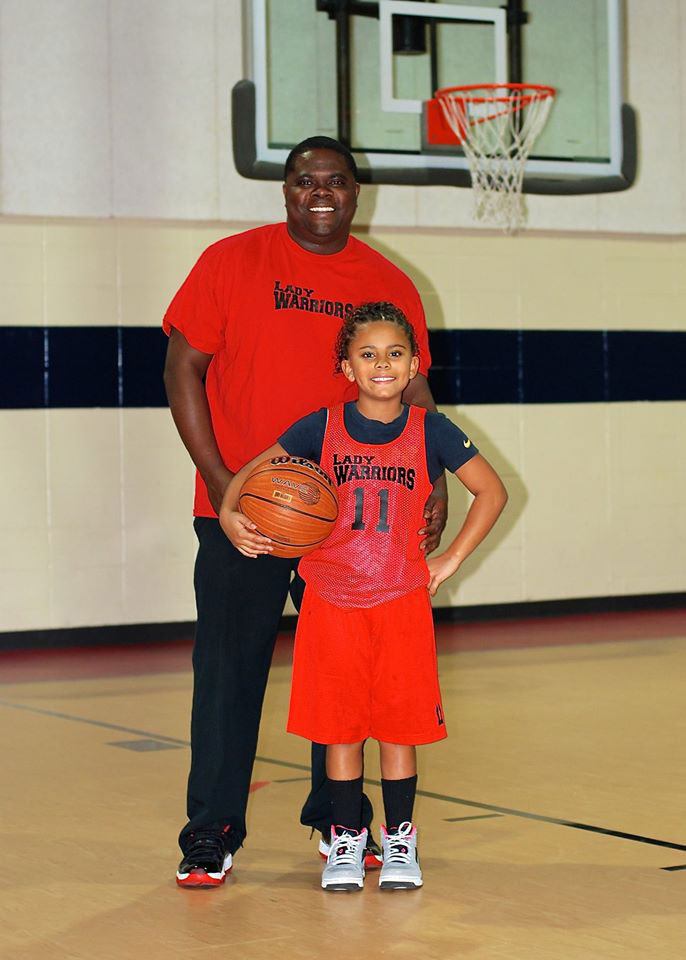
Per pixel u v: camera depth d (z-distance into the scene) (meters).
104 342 9.03
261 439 3.41
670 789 4.34
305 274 3.42
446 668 7.52
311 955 2.73
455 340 9.98
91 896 3.20
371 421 3.24
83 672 7.70
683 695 6.43
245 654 3.36
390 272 3.54
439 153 8.93
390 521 3.20
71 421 8.97
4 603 8.84
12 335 8.83
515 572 10.17
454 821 3.92
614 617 10.07
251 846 3.68
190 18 8.47
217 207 8.55
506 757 4.91
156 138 8.43
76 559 8.98
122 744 5.34
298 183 3.36
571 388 10.34
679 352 10.69
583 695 6.46
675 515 10.67
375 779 4.51
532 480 10.21
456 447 3.23
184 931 2.91
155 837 3.78
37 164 8.23
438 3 8.95
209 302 3.38
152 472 9.14
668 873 3.34
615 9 9.34
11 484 8.85
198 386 3.40
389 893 3.19
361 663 3.19
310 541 3.14
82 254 8.97
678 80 9.60
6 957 2.75
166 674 7.58
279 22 8.61
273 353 3.38
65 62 8.26
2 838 3.78
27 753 5.14
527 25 9.16
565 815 3.99
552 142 9.23
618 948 2.75
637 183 9.55
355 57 8.77
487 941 2.81
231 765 3.32
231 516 3.19
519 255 10.16
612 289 10.45
